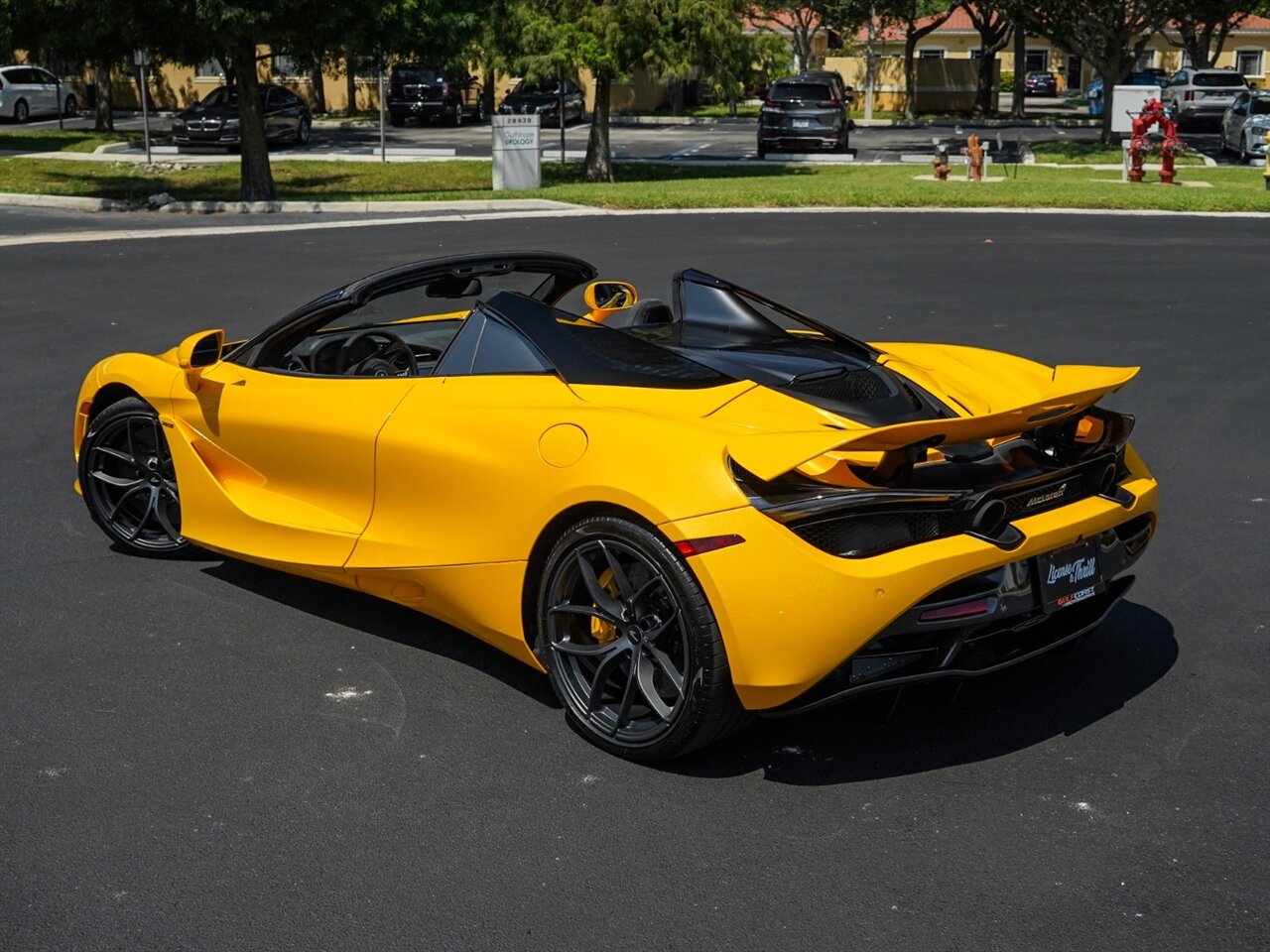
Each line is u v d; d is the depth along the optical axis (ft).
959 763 12.42
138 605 16.42
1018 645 12.89
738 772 12.30
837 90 108.99
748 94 186.70
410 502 14.23
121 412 17.72
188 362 16.16
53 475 22.04
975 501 11.63
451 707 13.66
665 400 12.96
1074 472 12.70
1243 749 12.66
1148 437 24.45
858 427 12.44
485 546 13.38
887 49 209.97
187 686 14.12
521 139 78.28
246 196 73.56
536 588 13.23
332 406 15.16
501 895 10.31
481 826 11.35
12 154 104.83
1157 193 69.15
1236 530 19.30
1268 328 34.88
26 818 11.43
